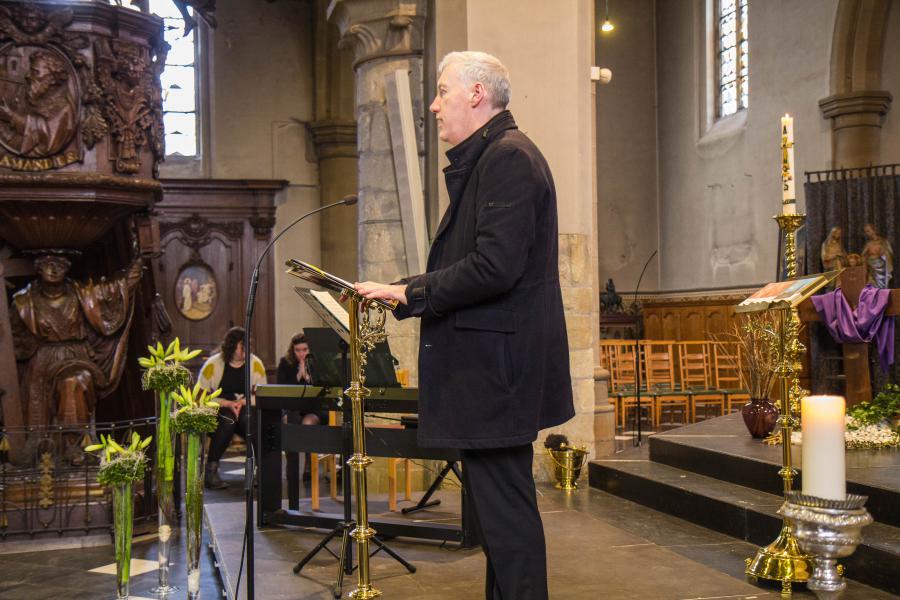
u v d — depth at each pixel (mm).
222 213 13406
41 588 5074
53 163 6316
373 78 7672
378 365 4348
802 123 12375
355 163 13789
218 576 5285
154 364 3826
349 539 4238
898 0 11359
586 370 7660
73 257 6965
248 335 3410
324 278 2912
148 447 6547
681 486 6078
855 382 8500
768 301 4035
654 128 16609
